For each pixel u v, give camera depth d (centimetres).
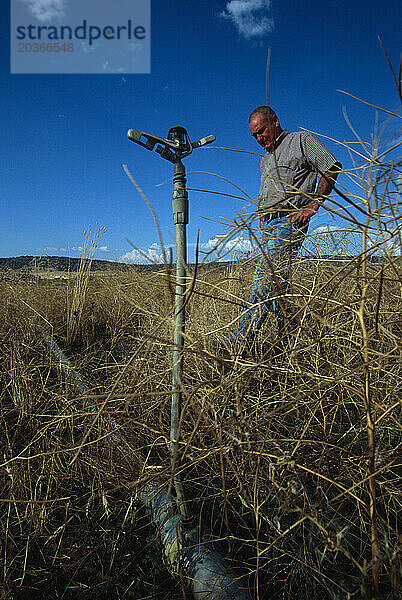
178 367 115
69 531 133
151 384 169
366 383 89
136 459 150
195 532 120
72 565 118
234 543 124
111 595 115
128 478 148
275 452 128
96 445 156
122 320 368
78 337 360
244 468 117
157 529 129
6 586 111
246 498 118
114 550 122
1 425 188
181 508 120
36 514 134
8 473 138
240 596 102
